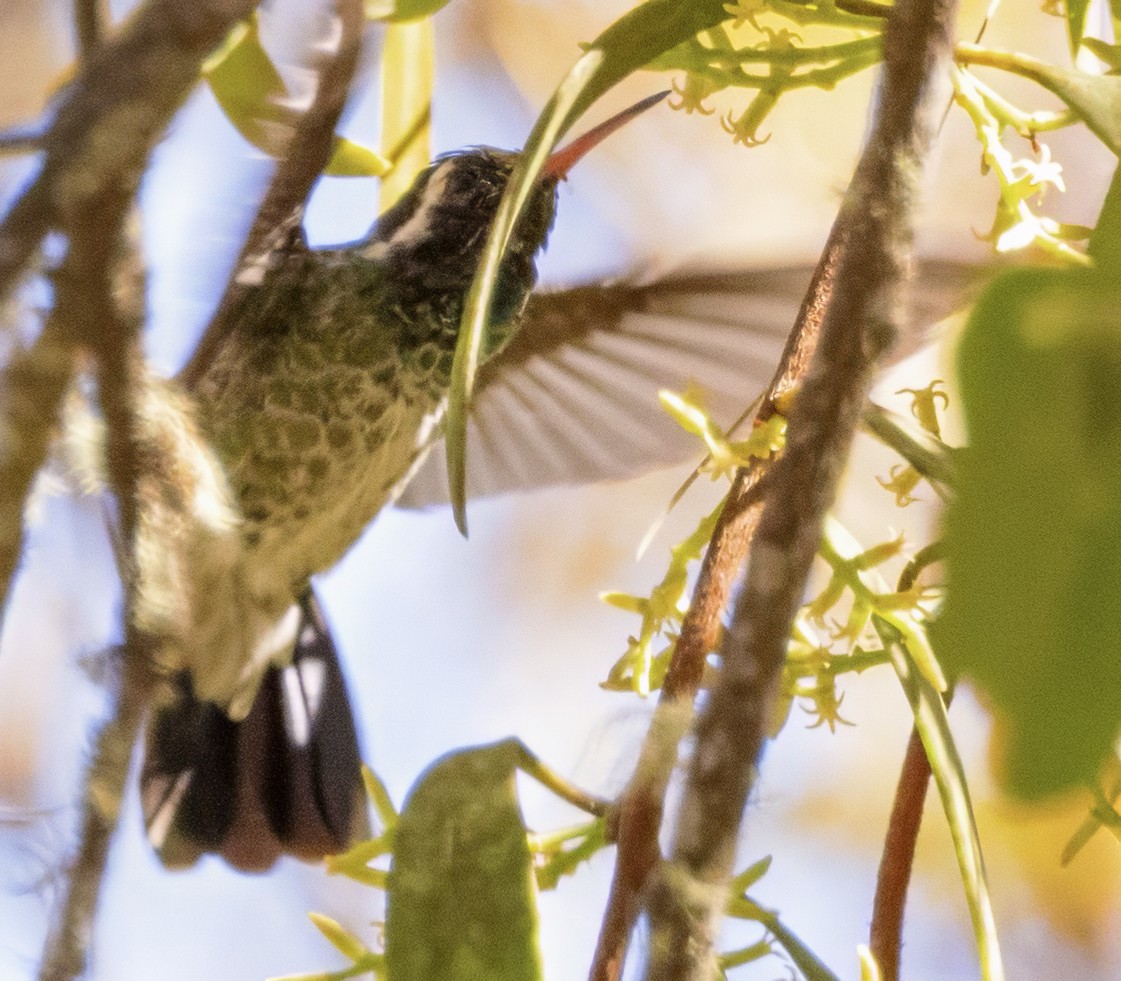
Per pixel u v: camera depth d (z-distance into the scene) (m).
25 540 1.54
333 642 2.24
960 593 0.94
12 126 2.15
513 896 2.13
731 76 2.15
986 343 0.96
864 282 1.52
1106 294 0.95
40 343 1.48
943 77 1.56
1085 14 2.16
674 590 2.15
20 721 2.18
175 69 1.31
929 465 2.13
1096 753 0.92
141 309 1.56
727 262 2.25
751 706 1.50
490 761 2.14
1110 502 0.93
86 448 1.83
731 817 1.50
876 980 2.05
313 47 2.16
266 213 2.16
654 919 1.51
